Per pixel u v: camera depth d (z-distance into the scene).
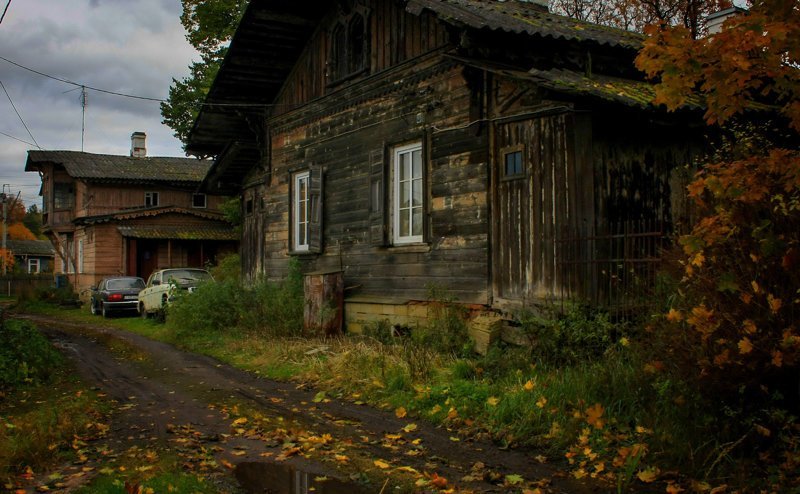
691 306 5.29
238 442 6.24
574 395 6.40
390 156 12.34
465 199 10.49
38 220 98.69
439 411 6.89
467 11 9.50
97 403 7.95
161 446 6.08
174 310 15.89
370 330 11.63
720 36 4.20
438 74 11.12
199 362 11.42
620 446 5.51
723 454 4.80
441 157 11.01
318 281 12.55
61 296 31.08
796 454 4.73
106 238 29.70
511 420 6.34
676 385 5.70
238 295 15.41
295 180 15.65
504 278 9.74
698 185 4.84
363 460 5.60
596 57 9.76
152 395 8.61
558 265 8.84
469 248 10.39
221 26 25.88
